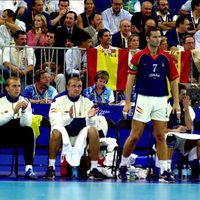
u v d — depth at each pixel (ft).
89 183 103.86
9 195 81.66
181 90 123.34
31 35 149.69
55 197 79.36
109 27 163.84
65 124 115.65
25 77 132.67
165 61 110.83
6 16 151.64
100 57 133.28
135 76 112.78
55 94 129.80
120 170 114.42
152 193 87.66
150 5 158.71
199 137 118.93
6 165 122.93
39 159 128.77
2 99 115.85
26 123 112.57
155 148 119.14
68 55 133.80
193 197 83.05
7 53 133.18
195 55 135.64
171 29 158.61
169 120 123.75
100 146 118.62
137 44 142.51
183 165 122.62
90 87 129.80
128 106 110.63
